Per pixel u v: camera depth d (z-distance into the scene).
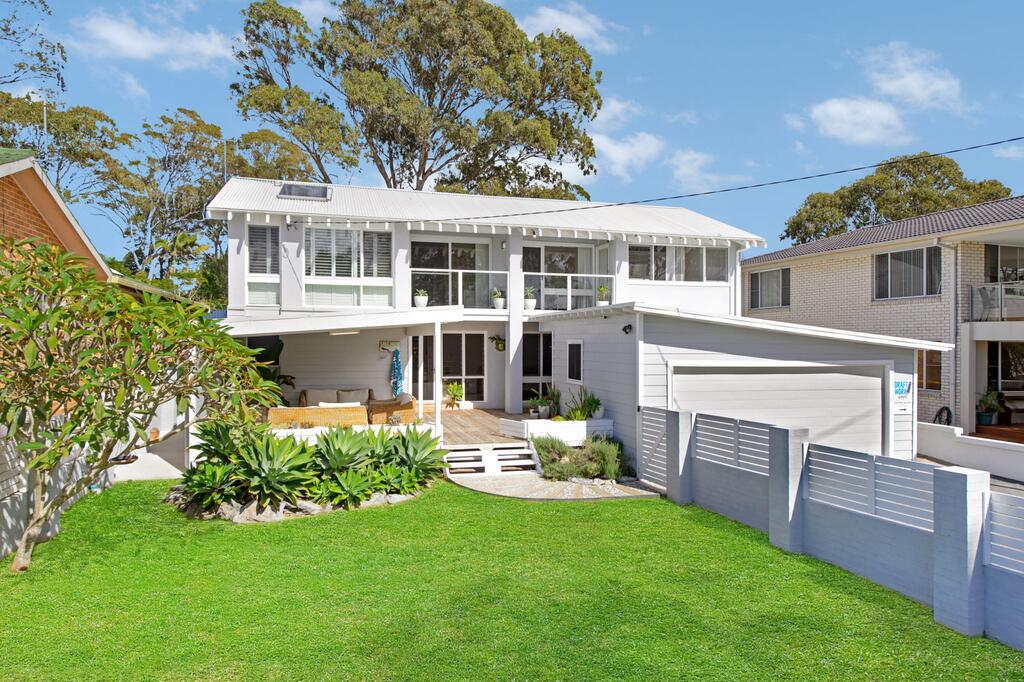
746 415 13.51
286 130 31.31
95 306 7.08
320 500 10.26
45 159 28.66
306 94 30.89
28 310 6.79
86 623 5.91
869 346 14.29
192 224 34.31
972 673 5.06
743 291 27.91
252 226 17.77
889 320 20.69
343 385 19.03
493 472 12.88
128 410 7.69
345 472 10.79
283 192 19.69
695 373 13.22
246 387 9.03
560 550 8.14
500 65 31.89
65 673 4.98
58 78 27.89
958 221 19.38
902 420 14.57
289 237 17.62
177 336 7.47
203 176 33.34
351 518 9.66
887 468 7.03
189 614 6.12
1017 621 5.50
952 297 18.53
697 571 7.39
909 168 39.62
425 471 11.94
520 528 9.14
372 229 18.39
